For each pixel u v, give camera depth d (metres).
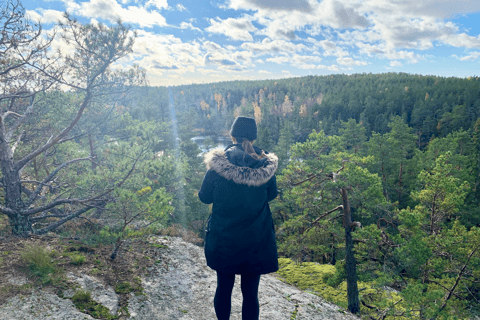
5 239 4.64
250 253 1.85
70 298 2.97
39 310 2.67
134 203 5.23
